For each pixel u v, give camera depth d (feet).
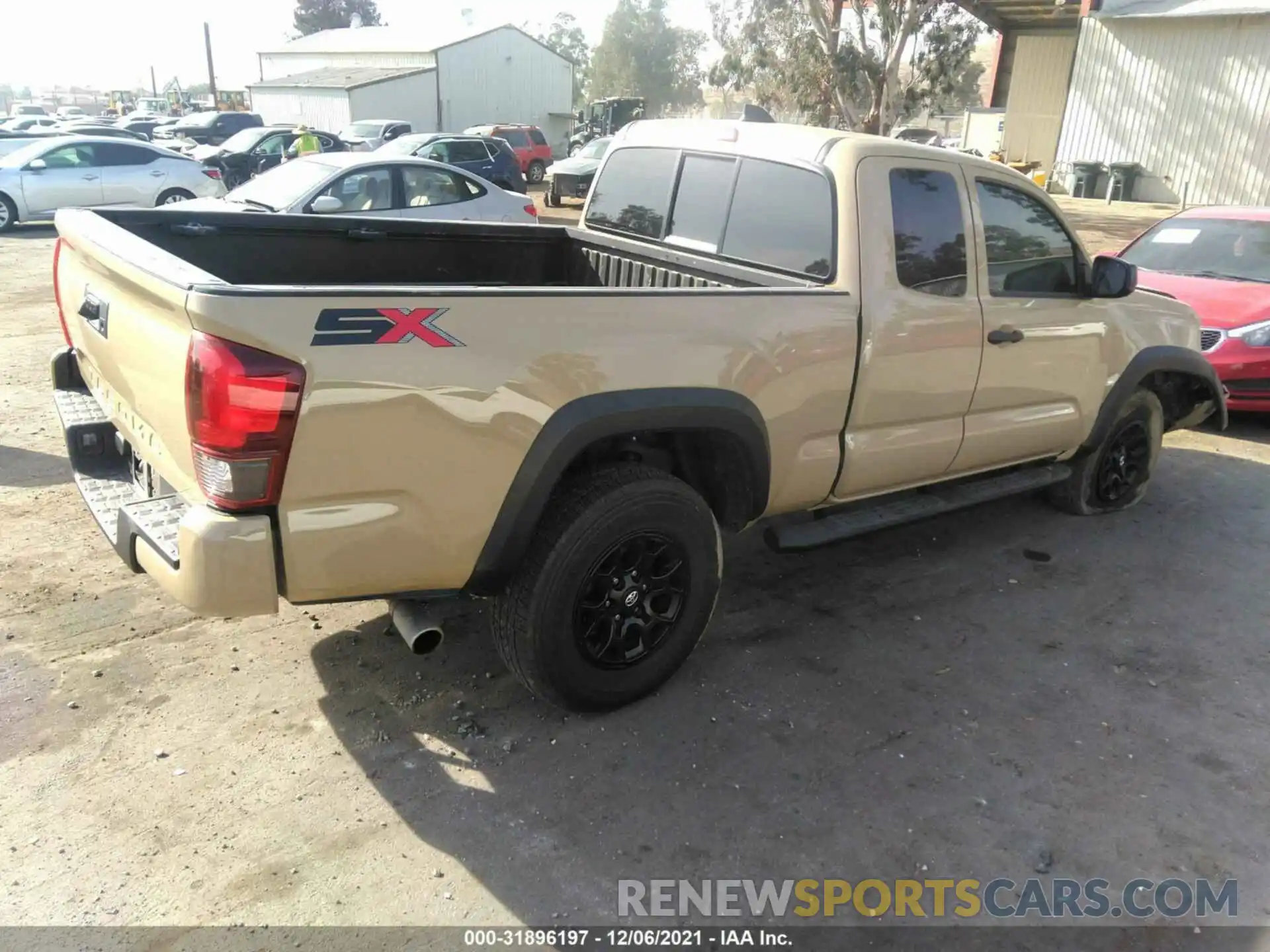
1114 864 9.20
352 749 10.24
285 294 7.86
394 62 149.69
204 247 12.94
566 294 9.31
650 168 14.89
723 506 11.87
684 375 10.20
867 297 11.94
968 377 13.51
